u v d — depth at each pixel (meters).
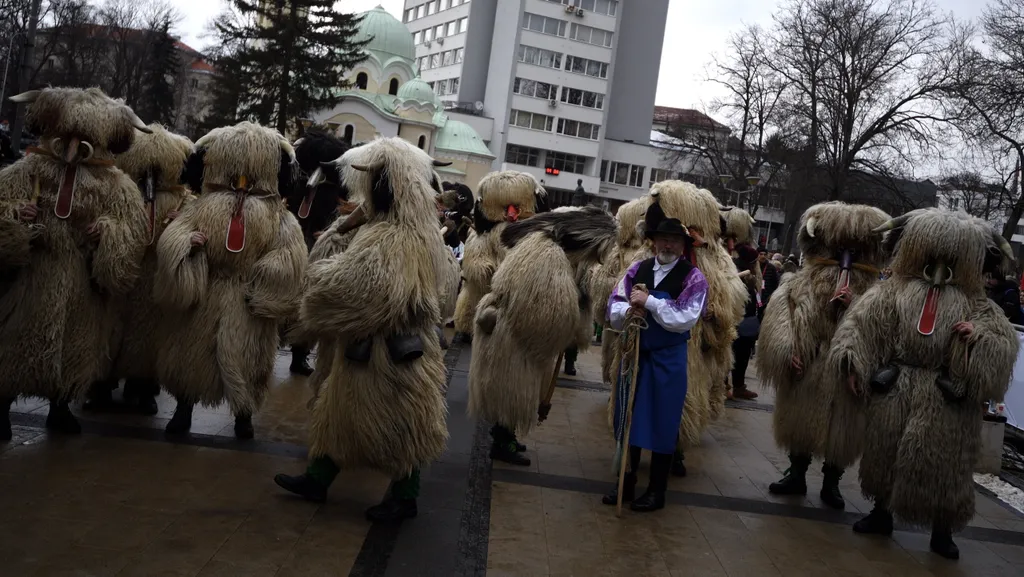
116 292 5.54
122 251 5.43
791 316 6.05
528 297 5.81
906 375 5.23
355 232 5.12
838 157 34.75
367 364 4.64
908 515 5.15
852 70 34.03
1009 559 5.33
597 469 6.43
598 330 14.04
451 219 11.08
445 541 4.66
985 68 25.88
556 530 5.04
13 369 5.25
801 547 5.18
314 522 4.70
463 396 8.31
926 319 5.16
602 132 71.00
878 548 5.30
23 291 5.34
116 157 6.27
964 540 5.63
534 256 5.90
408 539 4.62
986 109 25.80
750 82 40.19
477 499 5.41
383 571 4.18
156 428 6.10
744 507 5.88
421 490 5.45
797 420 5.96
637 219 7.21
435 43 79.12
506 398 5.96
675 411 5.43
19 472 4.91
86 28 49.44
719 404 6.78
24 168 5.39
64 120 5.39
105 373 5.86
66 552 3.98
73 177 5.41
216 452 5.70
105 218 5.41
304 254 5.91
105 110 5.50
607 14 69.88
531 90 68.94
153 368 6.14
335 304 4.50
